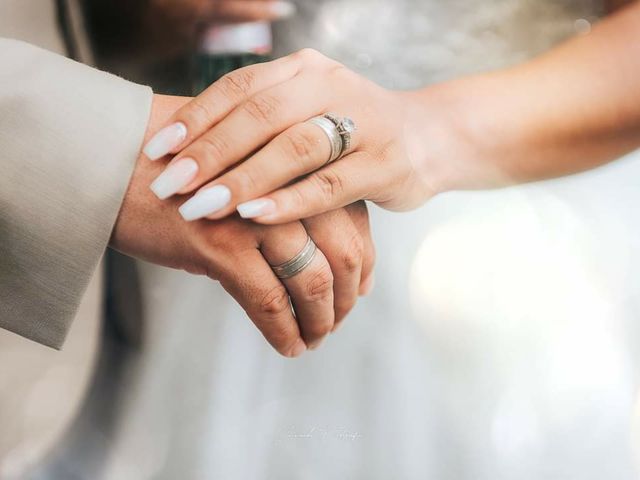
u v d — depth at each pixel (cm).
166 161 43
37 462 52
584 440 50
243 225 44
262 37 60
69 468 52
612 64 54
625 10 57
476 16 70
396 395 51
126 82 45
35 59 44
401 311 53
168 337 54
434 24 70
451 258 55
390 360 52
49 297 43
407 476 49
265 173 43
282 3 63
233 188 42
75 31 57
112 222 43
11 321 44
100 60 60
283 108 44
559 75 54
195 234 43
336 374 52
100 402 53
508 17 71
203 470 50
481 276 55
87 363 55
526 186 56
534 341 53
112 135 43
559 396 51
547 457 49
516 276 54
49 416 54
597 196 59
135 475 50
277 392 52
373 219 56
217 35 58
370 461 50
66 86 43
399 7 70
